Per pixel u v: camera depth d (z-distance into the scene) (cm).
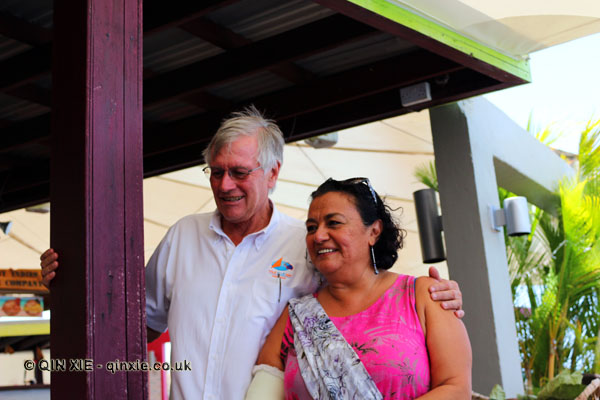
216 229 239
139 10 187
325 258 213
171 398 229
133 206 176
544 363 598
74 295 166
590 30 337
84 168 168
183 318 234
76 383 162
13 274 777
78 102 173
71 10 180
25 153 518
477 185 445
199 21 331
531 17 321
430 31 311
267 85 404
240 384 221
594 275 583
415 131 681
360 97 383
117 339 167
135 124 180
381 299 211
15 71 355
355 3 274
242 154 229
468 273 436
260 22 342
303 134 431
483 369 423
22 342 1040
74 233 169
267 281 233
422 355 198
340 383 197
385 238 221
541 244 650
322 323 210
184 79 370
